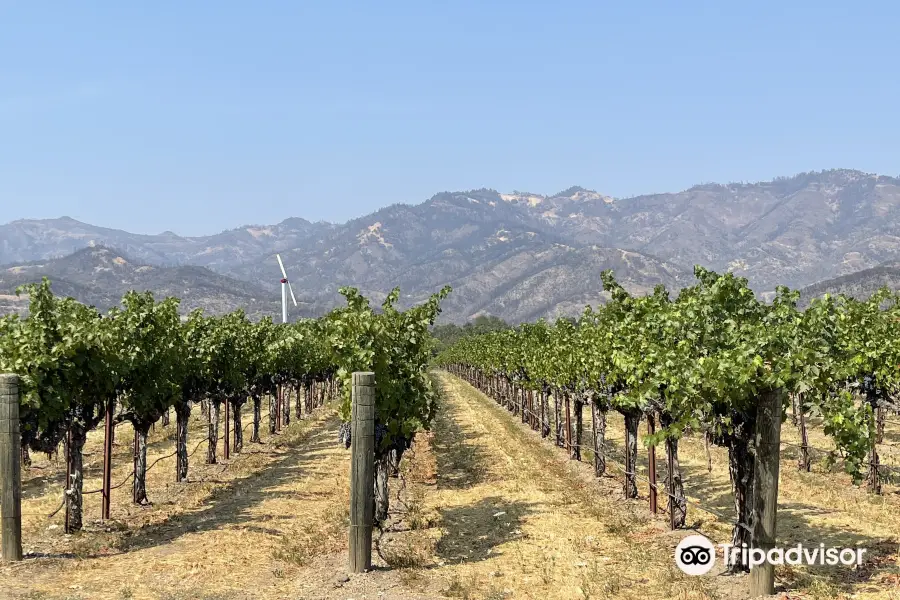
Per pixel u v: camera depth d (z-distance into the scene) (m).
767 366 9.72
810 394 9.92
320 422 37.47
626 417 17.11
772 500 9.40
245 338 27.61
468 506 16.98
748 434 10.41
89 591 10.59
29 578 11.20
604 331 17.91
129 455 25.77
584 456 23.75
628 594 10.12
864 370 17.12
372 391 11.61
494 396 53.09
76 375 13.97
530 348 30.94
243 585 10.94
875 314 18.89
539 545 12.98
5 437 12.09
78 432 14.44
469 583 10.79
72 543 13.32
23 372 13.27
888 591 9.39
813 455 21.91
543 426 30.02
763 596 9.34
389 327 15.97
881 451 22.83
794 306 12.97
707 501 16.44
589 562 11.77
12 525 12.09
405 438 15.57
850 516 14.07
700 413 10.44
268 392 32.12
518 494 17.98
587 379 19.34
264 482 20.22
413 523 14.83
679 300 14.12
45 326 13.88
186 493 18.55
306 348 39.50
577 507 16.23
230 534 14.09
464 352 74.44
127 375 16.28
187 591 10.63
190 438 30.81
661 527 14.02
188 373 20.19
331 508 16.55
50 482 20.81
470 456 25.05
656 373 12.17
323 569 11.72
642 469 20.66
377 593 10.47
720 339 12.01
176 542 13.56
